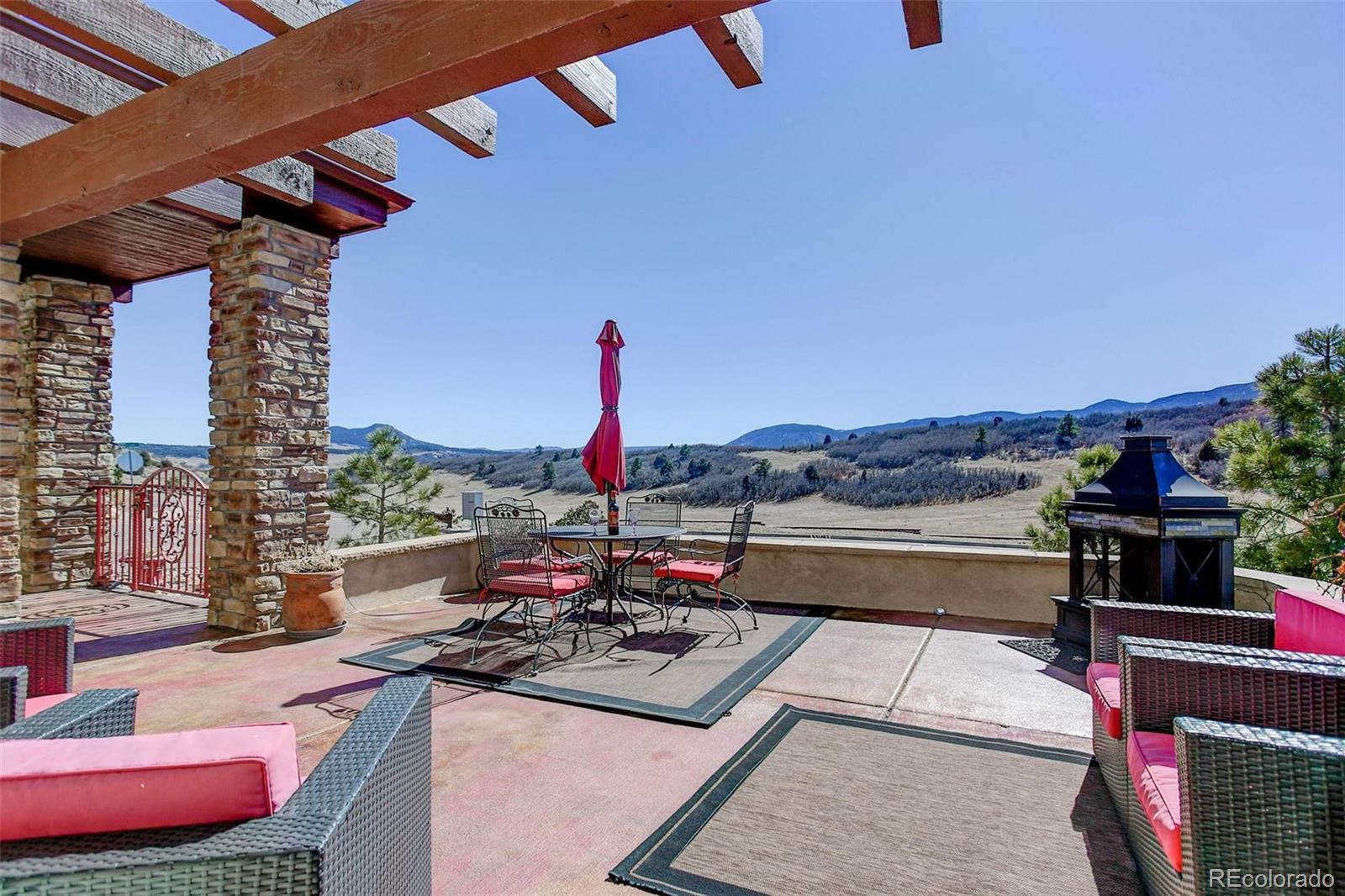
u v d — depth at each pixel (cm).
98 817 94
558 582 400
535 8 182
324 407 508
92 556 631
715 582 439
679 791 233
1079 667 377
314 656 401
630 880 181
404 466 1362
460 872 185
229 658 395
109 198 293
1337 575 224
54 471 609
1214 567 353
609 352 499
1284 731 133
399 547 554
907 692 338
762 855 193
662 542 518
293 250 485
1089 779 241
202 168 263
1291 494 531
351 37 215
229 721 297
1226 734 131
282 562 456
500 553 406
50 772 94
